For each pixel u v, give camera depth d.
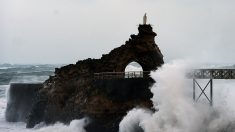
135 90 56.66
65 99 65.81
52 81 69.12
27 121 71.88
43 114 69.25
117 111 57.75
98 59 65.81
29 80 121.44
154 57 63.28
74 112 62.16
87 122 60.06
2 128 72.81
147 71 58.41
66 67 67.44
